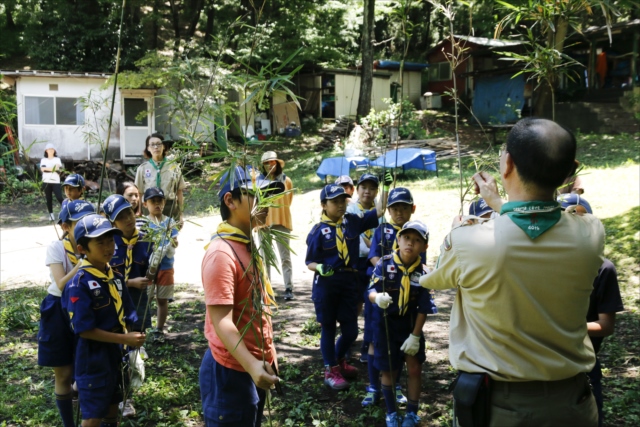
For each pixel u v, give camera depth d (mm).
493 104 28578
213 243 3014
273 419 4707
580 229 2359
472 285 2389
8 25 35312
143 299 5227
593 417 2406
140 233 5180
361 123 23625
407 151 18062
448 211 13102
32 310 7766
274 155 6754
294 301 8359
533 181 2340
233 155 2900
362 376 5660
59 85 23156
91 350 3721
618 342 6336
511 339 2324
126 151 24266
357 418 4707
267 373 2766
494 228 2363
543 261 2287
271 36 26078
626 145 20625
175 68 4309
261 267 3012
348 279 5281
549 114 26250
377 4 28688
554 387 2332
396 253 4496
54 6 29359
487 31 24922
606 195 12633
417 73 33875
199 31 36781
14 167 19844
